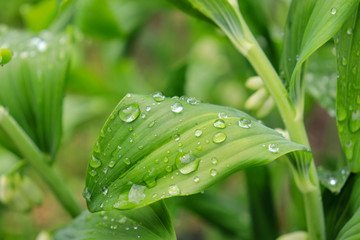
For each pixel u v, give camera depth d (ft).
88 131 4.90
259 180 1.83
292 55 1.51
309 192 1.49
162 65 4.26
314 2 1.49
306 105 2.25
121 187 1.37
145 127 1.39
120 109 1.41
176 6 1.55
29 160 1.70
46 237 1.66
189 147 1.37
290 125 1.49
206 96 3.56
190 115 1.40
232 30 1.50
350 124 1.47
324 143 3.03
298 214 1.77
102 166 1.39
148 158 1.38
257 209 1.85
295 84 1.49
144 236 1.44
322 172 1.62
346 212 1.53
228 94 3.53
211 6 1.50
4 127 1.67
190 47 3.69
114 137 1.39
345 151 1.49
